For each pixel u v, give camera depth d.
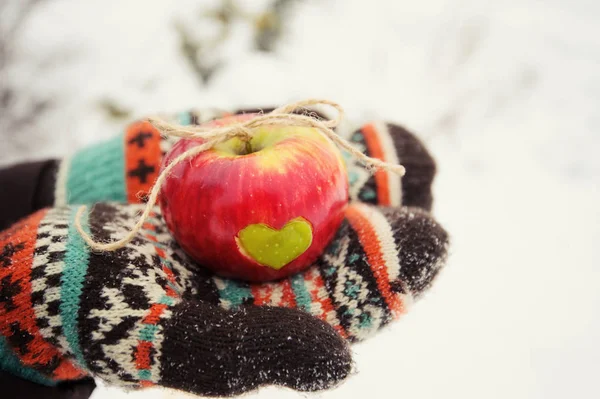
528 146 0.75
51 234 0.31
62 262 0.30
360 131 0.42
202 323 0.30
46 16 0.80
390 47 0.84
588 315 0.56
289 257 0.32
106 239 0.32
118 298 0.30
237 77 0.76
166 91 0.75
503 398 0.50
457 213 0.67
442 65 0.83
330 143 0.34
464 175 0.71
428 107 0.78
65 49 0.77
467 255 0.62
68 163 0.44
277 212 0.31
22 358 0.31
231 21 0.79
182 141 0.34
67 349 0.30
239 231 0.31
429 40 0.86
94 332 0.30
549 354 0.53
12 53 0.76
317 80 0.78
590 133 0.76
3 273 0.30
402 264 0.33
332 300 0.33
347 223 0.35
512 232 0.64
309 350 0.29
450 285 0.58
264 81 0.76
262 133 0.34
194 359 0.29
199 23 0.79
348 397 0.50
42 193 0.43
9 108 0.72
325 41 0.83
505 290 0.58
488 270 0.60
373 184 0.40
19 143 0.70
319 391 0.29
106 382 0.31
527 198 0.69
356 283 0.33
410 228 0.33
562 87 0.83
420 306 0.56
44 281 0.30
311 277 0.34
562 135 0.76
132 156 0.42
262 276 0.33
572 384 0.51
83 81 0.75
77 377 0.35
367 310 0.32
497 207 0.68
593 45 0.88
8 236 0.32
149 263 0.32
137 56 0.78
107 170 0.43
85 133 0.71
